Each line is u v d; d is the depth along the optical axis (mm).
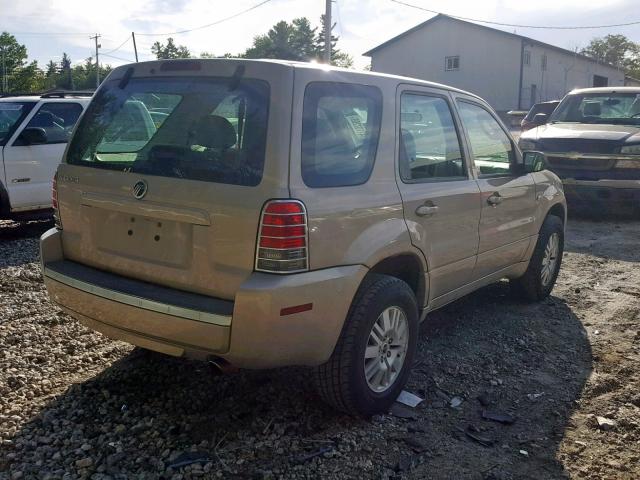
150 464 3367
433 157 4414
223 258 3320
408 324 4078
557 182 6379
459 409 4105
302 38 75438
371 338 3797
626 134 10375
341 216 3492
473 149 4918
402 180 4035
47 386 4184
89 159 3967
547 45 45219
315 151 3451
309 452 3533
